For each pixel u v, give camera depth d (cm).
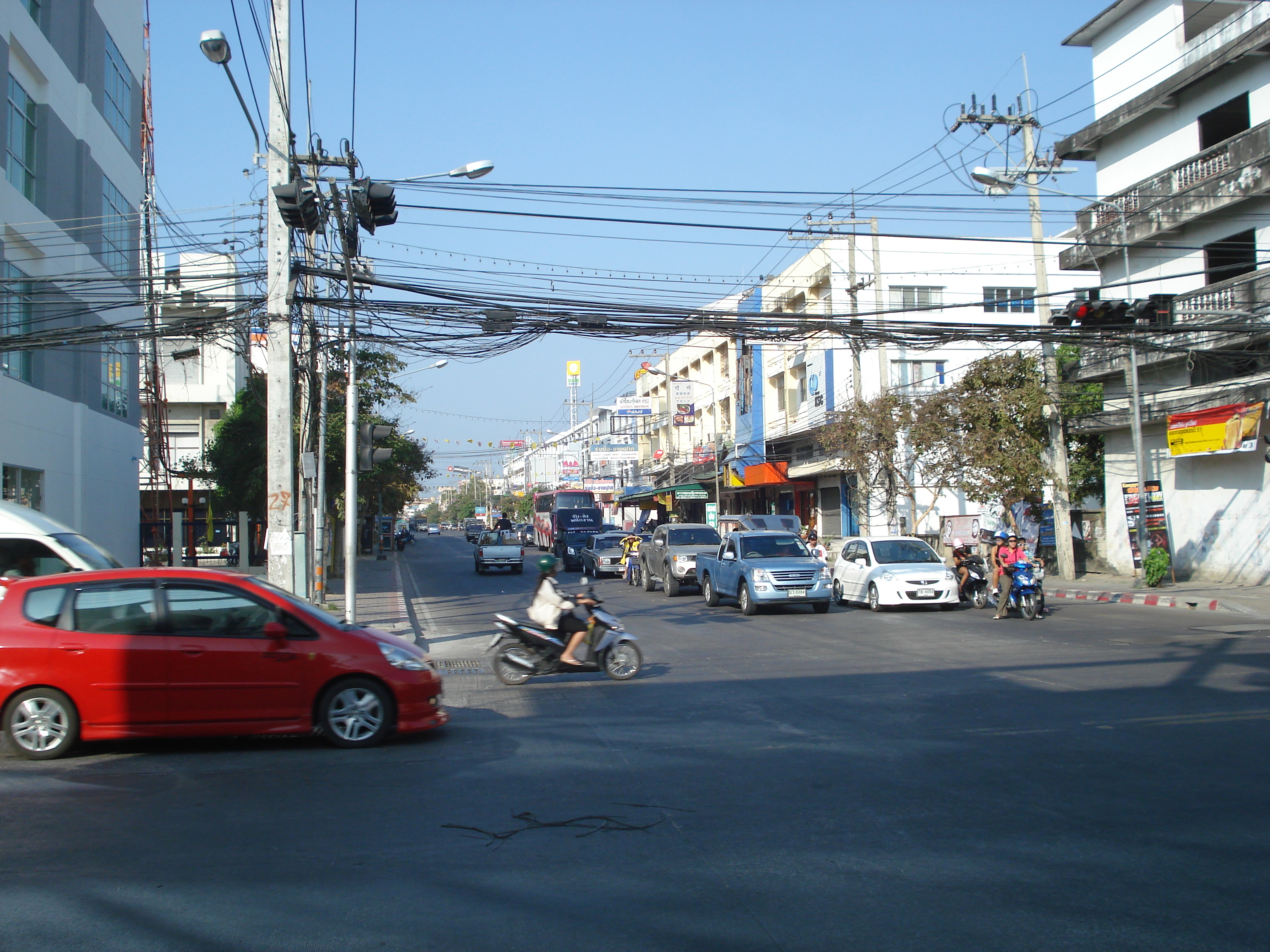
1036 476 2462
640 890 483
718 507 4278
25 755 789
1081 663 1220
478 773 734
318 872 513
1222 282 2158
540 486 10588
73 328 1653
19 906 464
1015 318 3700
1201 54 2325
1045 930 430
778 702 1014
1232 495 2270
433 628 1923
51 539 1250
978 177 2164
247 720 805
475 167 1448
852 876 502
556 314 1520
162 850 552
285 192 1280
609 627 1205
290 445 1469
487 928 437
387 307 1472
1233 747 770
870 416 2692
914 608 2041
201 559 4494
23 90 2105
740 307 4534
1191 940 419
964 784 679
